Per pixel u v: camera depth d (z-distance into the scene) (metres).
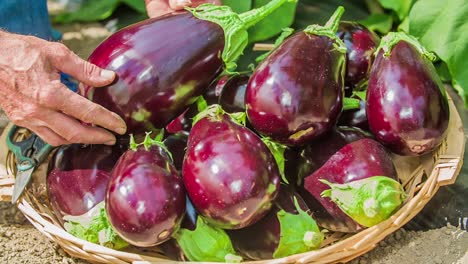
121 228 1.12
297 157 1.23
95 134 1.20
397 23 1.84
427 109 1.21
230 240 1.17
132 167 1.13
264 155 1.14
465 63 1.61
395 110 1.21
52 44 1.19
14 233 1.33
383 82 1.22
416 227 1.39
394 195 1.17
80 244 1.16
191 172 1.14
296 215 1.17
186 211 1.16
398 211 1.18
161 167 1.14
